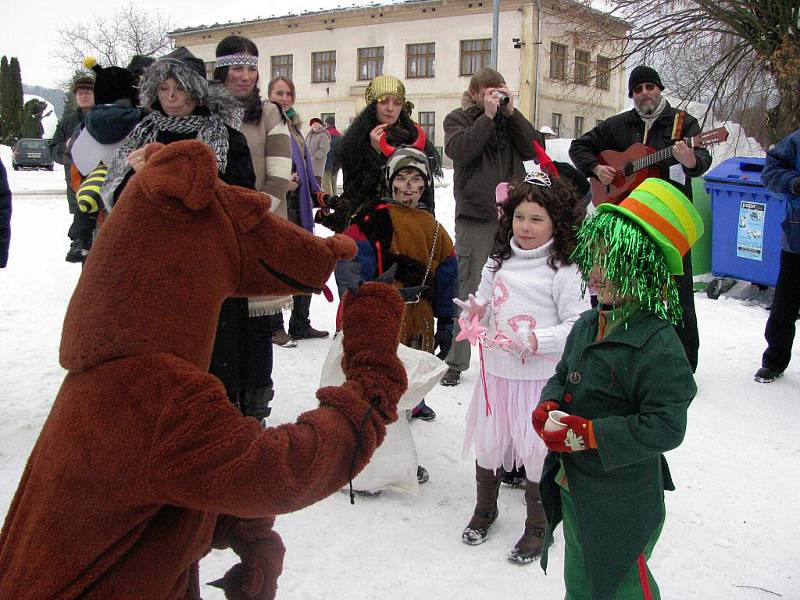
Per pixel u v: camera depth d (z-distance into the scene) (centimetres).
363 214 395
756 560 324
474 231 521
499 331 331
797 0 1278
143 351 146
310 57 4122
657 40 1562
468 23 3606
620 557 226
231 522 190
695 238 229
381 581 301
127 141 342
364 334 163
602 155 571
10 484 356
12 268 930
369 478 364
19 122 4912
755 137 1396
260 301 384
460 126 514
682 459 424
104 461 140
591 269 232
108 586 146
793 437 455
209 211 157
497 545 335
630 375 222
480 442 334
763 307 786
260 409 402
